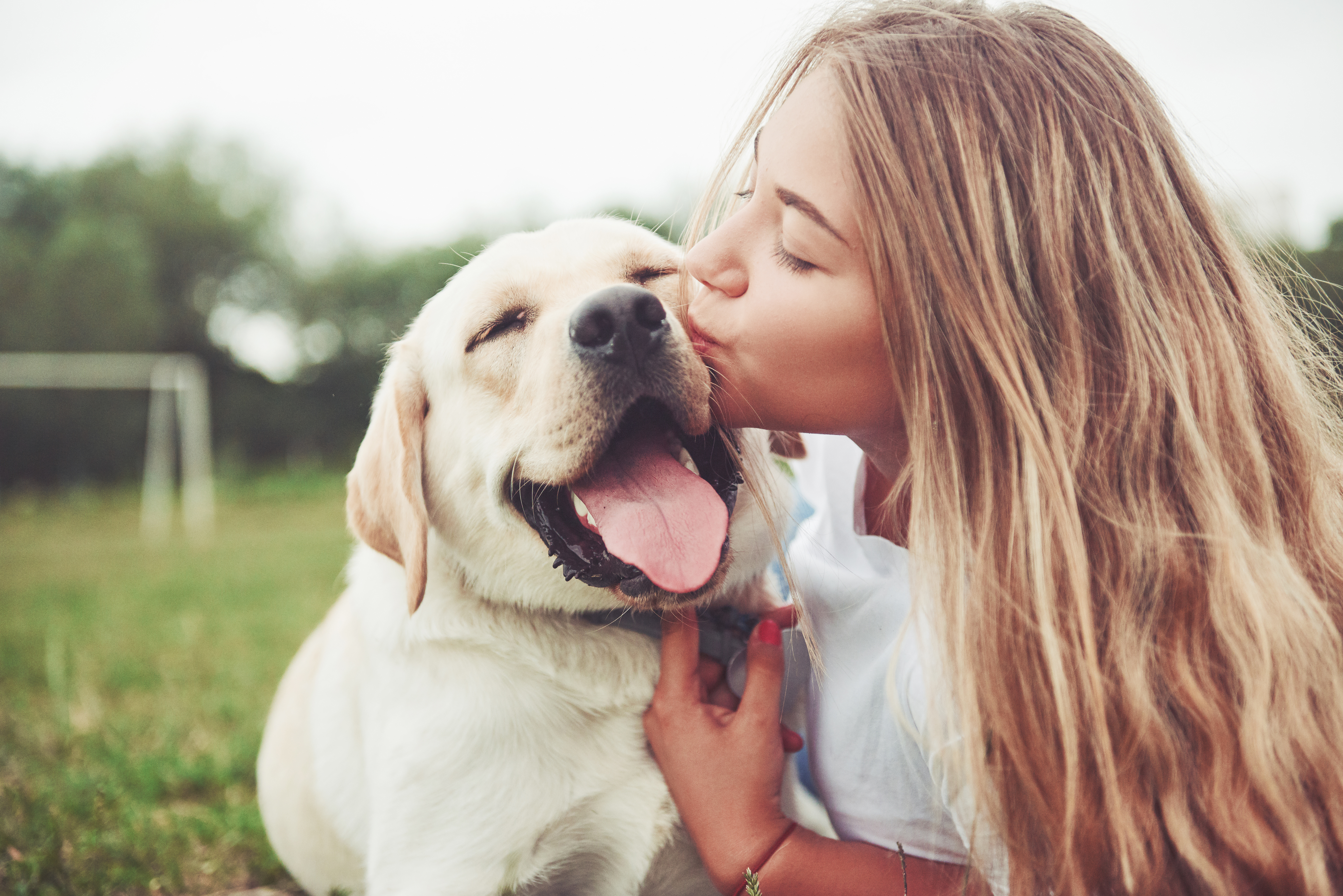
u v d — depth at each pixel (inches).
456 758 76.3
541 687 78.0
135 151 1859.0
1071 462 61.4
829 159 63.4
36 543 621.6
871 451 75.5
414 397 89.1
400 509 84.4
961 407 63.9
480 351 83.9
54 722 159.8
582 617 81.4
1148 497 61.7
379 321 1694.1
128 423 1430.9
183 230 1728.6
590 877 82.8
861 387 66.1
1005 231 63.0
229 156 1876.2
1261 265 77.2
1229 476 62.7
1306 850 54.9
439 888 75.2
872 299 63.4
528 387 78.8
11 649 232.5
